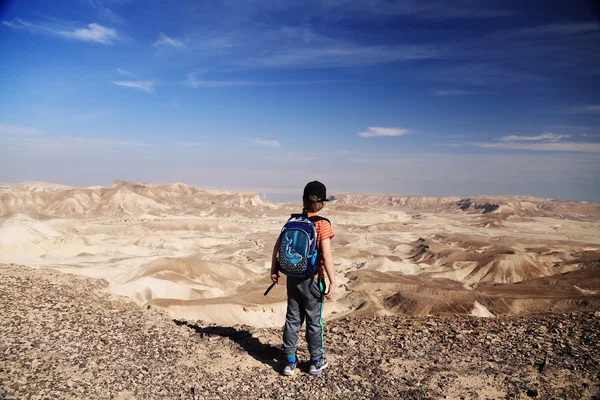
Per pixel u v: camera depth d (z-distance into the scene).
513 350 6.95
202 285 124.06
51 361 5.59
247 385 5.75
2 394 4.65
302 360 6.73
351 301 119.88
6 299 7.41
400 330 8.27
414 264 194.25
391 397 5.52
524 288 132.25
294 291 6.17
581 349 6.76
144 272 130.12
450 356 6.84
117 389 5.23
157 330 7.46
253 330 8.26
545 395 5.47
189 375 5.89
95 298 8.69
